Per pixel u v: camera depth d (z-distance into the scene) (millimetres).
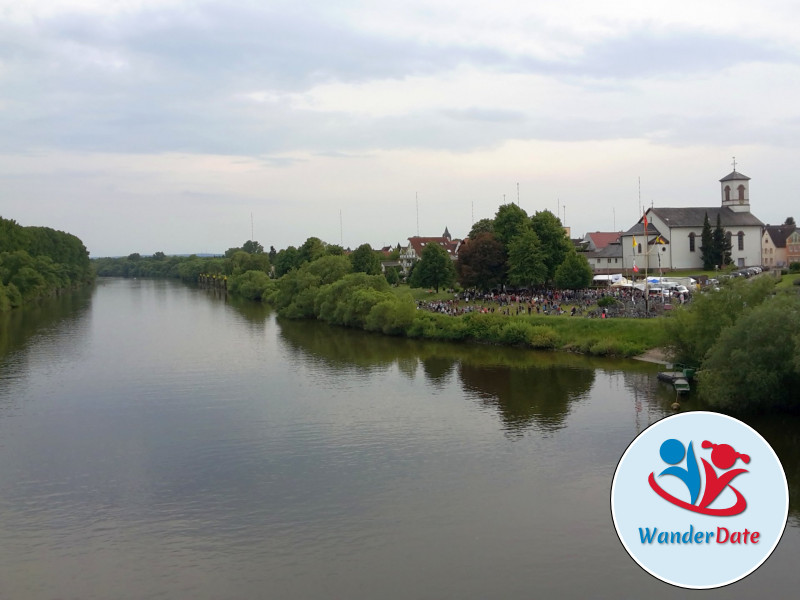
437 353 113688
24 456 65250
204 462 63125
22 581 43344
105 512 52969
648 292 132500
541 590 41625
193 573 44094
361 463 62062
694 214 196125
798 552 45375
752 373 67938
